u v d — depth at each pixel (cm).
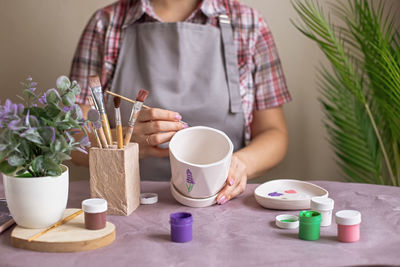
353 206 95
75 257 72
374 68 147
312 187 102
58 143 74
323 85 179
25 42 182
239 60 153
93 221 78
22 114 74
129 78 146
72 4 179
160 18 150
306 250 73
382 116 165
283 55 179
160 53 143
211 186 94
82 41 154
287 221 85
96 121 86
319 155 184
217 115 146
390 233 80
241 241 77
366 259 70
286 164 185
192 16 146
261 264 68
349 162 170
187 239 77
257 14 156
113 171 90
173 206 97
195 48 144
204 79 144
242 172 106
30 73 183
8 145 72
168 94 143
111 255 72
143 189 109
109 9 154
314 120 182
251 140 165
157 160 146
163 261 70
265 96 159
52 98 75
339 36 163
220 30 147
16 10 180
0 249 75
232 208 96
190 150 101
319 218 77
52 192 77
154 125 113
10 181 77
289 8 176
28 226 79
